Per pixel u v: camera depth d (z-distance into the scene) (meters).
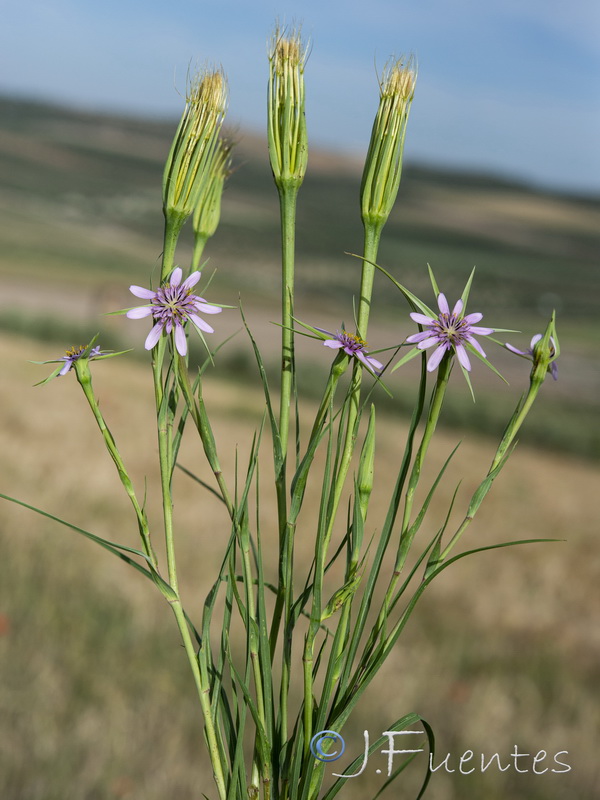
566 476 6.42
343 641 0.28
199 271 0.27
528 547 3.49
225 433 4.78
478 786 1.37
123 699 1.40
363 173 0.28
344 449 0.27
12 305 16.09
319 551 0.26
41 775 1.13
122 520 2.64
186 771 1.27
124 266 28.44
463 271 39.66
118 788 1.16
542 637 2.29
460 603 2.48
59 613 1.65
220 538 2.65
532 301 31.91
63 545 2.08
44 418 4.16
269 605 1.96
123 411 4.91
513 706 1.76
